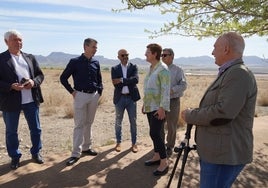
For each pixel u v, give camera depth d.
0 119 9.97
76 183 4.78
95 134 8.58
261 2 4.27
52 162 5.56
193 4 4.62
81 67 5.48
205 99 3.02
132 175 5.10
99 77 5.77
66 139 7.90
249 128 2.95
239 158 2.93
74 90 5.56
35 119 5.36
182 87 5.86
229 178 2.96
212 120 2.85
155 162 5.50
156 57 5.00
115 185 4.76
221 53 2.89
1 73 4.95
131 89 6.11
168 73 4.89
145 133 8.82
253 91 2.87
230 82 2.75
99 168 5.34
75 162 5.55
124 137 8.31
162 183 4.86
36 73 5.35
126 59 6.12
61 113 11.59
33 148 5.48
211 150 2.94
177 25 5.04
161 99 4.86
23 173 5.05
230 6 4.41
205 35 5.12
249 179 5.08
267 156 6.11
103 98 14.69
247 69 2.83
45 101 13.38
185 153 3.42
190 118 3.03
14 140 5.19
